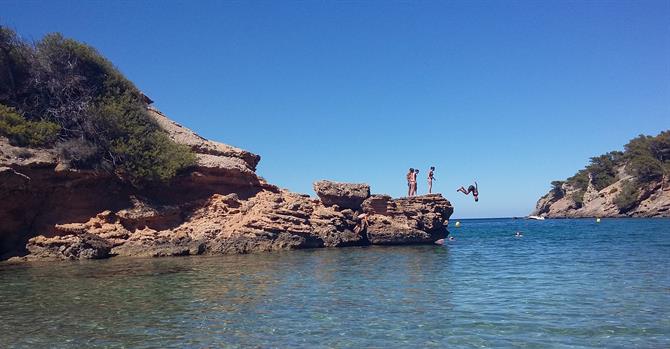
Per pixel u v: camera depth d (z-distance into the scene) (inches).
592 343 409.7
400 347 404.5
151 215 1200.8
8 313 534.0
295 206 1434.5
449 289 673.6
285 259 1080.8
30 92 1259.8
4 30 1213.1
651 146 4564.5
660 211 4114.2
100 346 413.4
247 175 1421.0
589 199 5339.6
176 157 1268.5
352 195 1544.0
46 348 409.4
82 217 1149.7
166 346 411.5
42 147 1138.7
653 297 590.2
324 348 402.6
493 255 1189.1
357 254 1207.6
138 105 1368.1
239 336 438.0
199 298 610.9
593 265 932.0
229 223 1294.3
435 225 1606.8
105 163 1181.1
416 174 1691.7
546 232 2573.8
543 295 619.8
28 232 1105.4
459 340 421.7
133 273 837.2
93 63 1359.5
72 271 867.4
